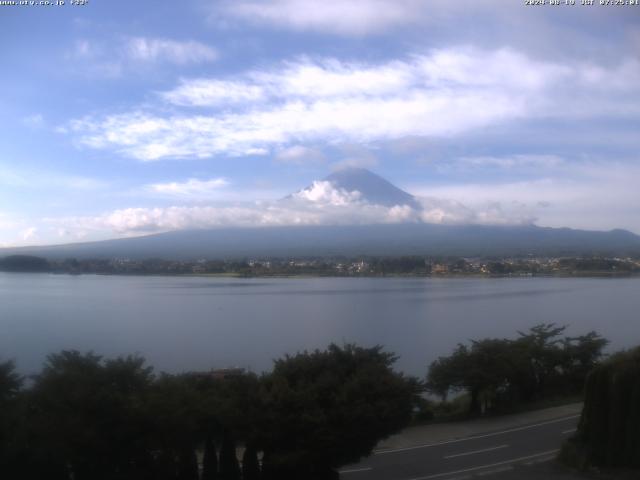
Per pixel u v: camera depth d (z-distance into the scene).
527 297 88.25
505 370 23.56
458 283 120.62
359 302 81.94
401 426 15.32
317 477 14.83
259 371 36.59
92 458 12.20
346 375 15.91
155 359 40.69
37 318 62.09
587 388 16.34
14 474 11.92
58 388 12.74
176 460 13.68
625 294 93.06
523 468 16.38
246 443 14.35
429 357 42.16
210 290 105.19
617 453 15.40
